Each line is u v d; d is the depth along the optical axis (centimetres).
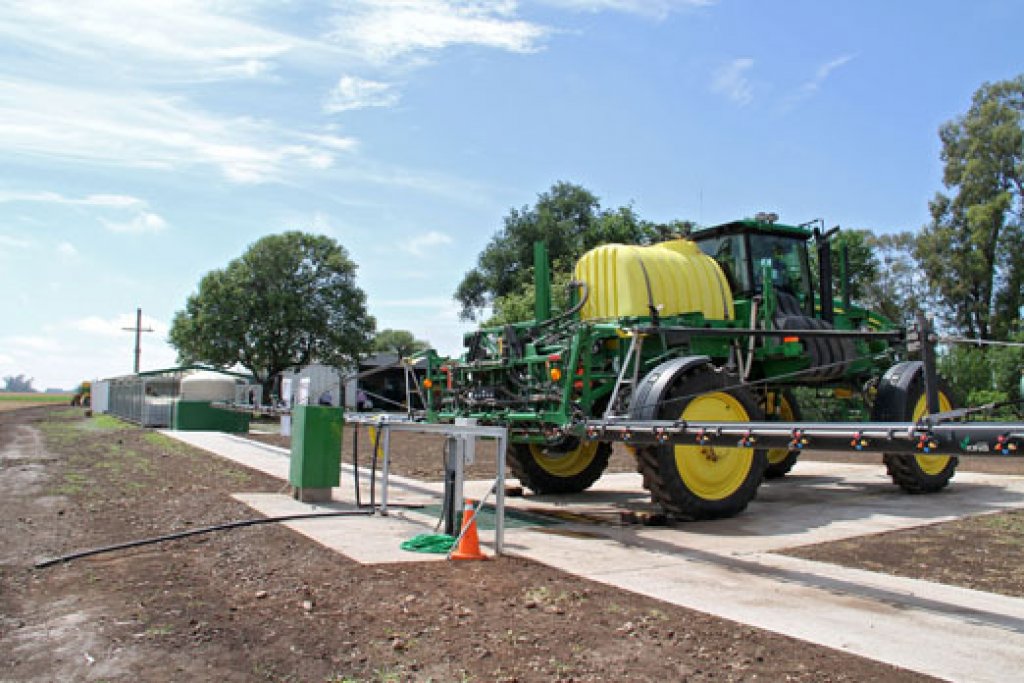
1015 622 374
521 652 325
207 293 3638
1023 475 1037
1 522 618
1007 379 1894
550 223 3628
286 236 3744
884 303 3459
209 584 431
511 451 825
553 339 699
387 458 655
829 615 383
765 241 836
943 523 654
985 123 3306
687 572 471
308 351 3828
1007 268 3247
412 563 479
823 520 667
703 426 516
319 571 457
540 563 489
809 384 871
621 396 690
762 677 299
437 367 829
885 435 413
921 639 346
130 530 583
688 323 721
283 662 312
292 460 745
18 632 352
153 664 310
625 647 332
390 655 320
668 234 905
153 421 2195
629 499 818
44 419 2861
